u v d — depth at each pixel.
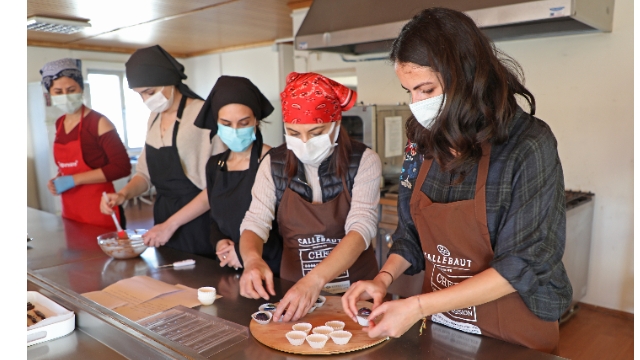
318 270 1.29
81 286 1.55
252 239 1.54
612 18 2.64
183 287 1.50
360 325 1.16
